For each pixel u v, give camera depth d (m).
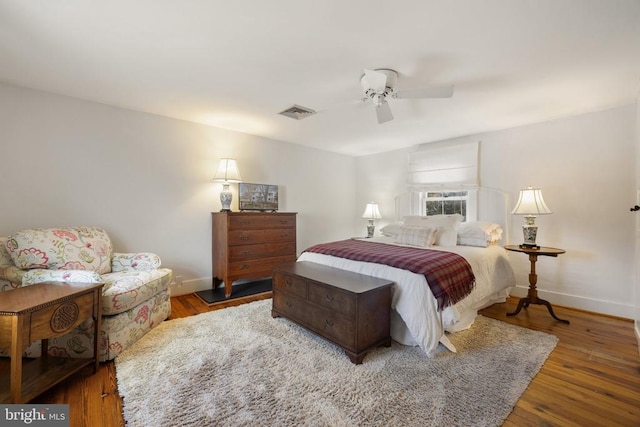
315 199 4.90
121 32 1.71
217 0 1.43
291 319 2.51
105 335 1.95
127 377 1.76
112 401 1.57
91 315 1.81
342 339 2.04
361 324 1.97
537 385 1.73
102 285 1.88
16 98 2.50
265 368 1.87
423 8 1.49
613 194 2.90
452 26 1.63
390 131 3.82
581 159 3.08
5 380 1.63
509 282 3.12
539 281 3.35
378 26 1.64
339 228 5.27
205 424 1.39
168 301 2.70
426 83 2.36
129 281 2.23
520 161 3.50
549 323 2.69
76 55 1.98
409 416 1.45
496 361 1.98
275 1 1.44
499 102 2.77
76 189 2.79
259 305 3.10
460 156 3.98
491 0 1.43
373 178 5.24
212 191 3.71
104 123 2.93
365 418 1.44
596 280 2.99
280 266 2.75
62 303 1.60
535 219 3.36
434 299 2.12
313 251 3.06
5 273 2.07
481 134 3.83
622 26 1.62
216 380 1.74
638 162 2.31
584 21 1.58
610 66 2.08
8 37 1.76
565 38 1.74
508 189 3.59
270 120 3.41
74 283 1.90
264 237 3.70
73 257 2.29
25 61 2.07
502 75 2.22
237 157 3.92
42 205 2.62
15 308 1.40
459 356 2.05
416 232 3.33
